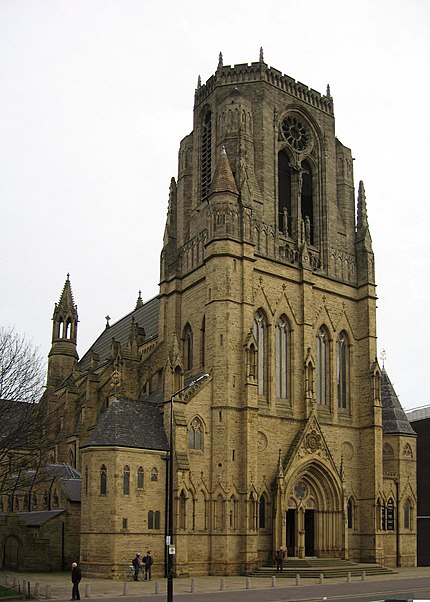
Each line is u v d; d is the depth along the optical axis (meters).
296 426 79.00
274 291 81.00
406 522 87.75
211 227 78.38
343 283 88.81
